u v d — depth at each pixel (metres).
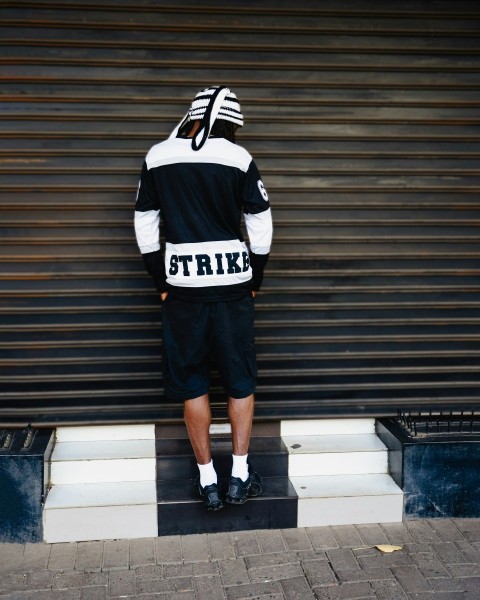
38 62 3.68
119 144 3.80
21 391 3.93
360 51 3.83
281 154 3.89
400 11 3.80
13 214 3.81
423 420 4.16
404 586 3.30
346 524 3.82
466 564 3.48
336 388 4.11
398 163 3.96
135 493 3.75
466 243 4.07
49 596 3.22
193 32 3.73
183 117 3.79
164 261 3.59
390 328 4.10
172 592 3.25
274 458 3.97
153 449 3.98
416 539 3.70
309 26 3.78
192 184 3.36
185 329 3.49
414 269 4.06
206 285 3.42
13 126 3.73
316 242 3.99
